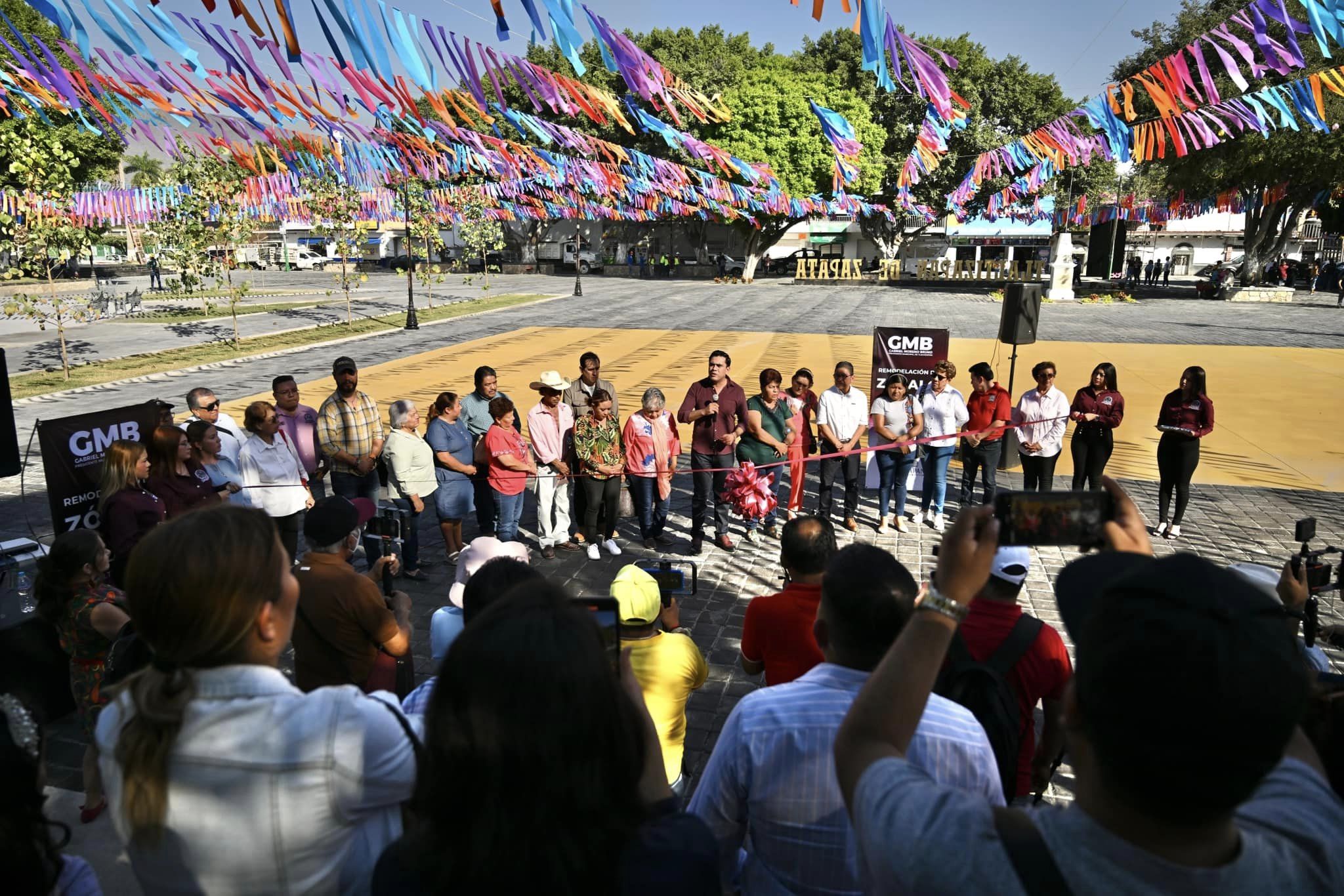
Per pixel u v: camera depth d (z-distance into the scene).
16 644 4.43
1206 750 0.82
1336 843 0.98
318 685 3.32
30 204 15.41
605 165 10.21
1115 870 0.89
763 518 7.66
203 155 18.72
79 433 5.98
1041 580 6.89
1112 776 0.90
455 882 1.09
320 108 5.00
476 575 2.47
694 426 7.74
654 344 21.47
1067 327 24.83
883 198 43.91
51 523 8.26
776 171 38.19
